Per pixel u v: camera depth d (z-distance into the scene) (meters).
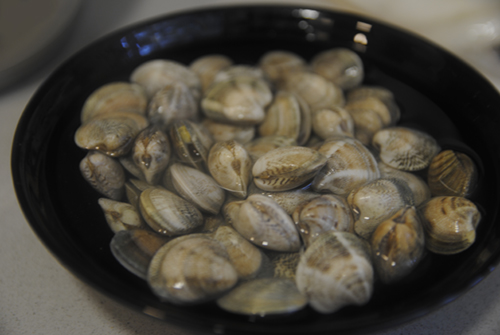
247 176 0.30
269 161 0.30
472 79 0.32
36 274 0.30
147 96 0.34
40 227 0.27
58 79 0.32
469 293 0.29
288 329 0.24
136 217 0.29
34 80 0.38
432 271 0.27
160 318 0.25
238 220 0.28
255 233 0.28
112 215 0.29
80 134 0.31
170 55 0.36
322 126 0.32
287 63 0.36
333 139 0.31
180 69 0.35
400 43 0.35
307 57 0.37
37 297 0.29
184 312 0.25
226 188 0.30
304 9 0.36
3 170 0.34
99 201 0.29
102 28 0.42
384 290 0.27
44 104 0.31
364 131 0.32
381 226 0.28
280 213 0.28
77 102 0.33
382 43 0.36
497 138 0.30
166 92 0.33
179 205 0.29
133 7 0.44
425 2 0.42
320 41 0.37
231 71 0.35
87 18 0.42
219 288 0.26
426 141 0.31
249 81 0.34
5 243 0.31
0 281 0.30
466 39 0.41
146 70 0.35
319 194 0.29
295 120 0.33
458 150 0.31
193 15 0.36
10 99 0.37
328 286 0.26
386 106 0.33
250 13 0.36
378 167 0.31
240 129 0.33
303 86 0.35
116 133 0.31
